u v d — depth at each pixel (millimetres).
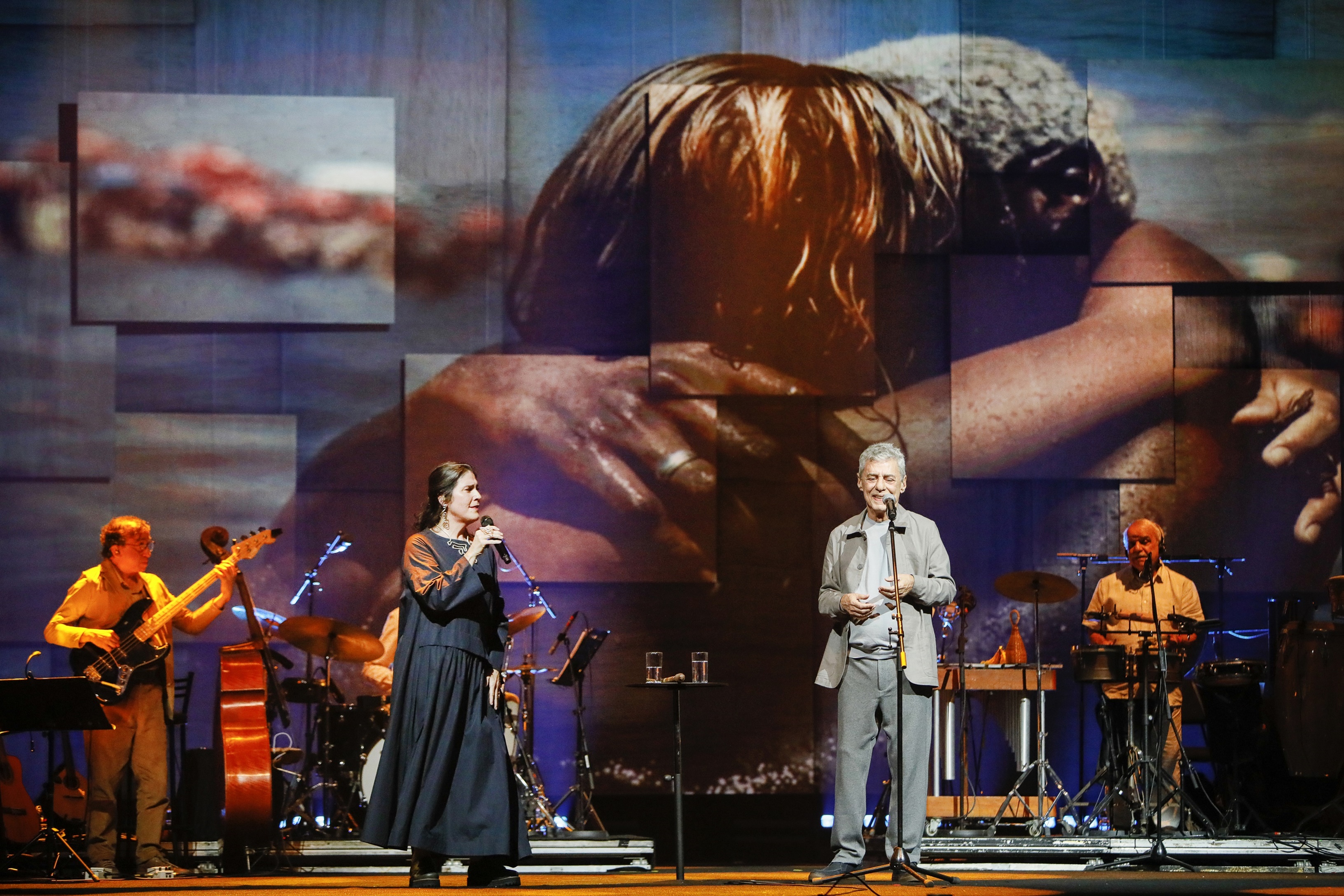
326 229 12164
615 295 12234
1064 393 12203
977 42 12391
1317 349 12344
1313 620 10242
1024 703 10328
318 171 12203
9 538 11836
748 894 6777
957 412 12156
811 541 12102
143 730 9422
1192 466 12188
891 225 12297
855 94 12328
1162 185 12328
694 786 11789
